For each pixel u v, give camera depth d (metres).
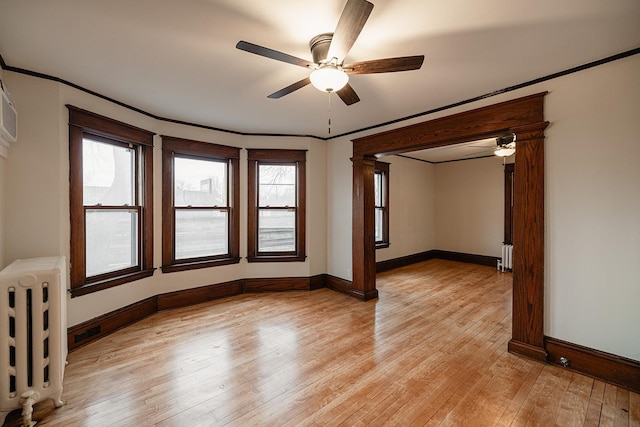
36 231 2.44
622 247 2.14
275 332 3.05
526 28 1.82
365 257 4.10
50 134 2.49
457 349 2.71
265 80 2.56
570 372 2.32
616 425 1.76
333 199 4.60
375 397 2.03
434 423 1.79
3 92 1.86
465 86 2.66
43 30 1.84
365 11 1.38
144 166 3.45
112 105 3.01
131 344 2.77
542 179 2.47
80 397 2.01
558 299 2.42
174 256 3.80
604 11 1.67
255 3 1.60
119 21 1.75
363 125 3.93
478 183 6.54
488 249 6.39
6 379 1.75
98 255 3.01
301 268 4.56
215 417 1.83
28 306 1.83
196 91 2.80
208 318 3.43
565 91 2.36
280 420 1.81
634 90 2.08
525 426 1.77
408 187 6.53
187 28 1.83
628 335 2.13
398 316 3.50
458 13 1.68
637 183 2.08
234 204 4.29
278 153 4.45
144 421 1.79
